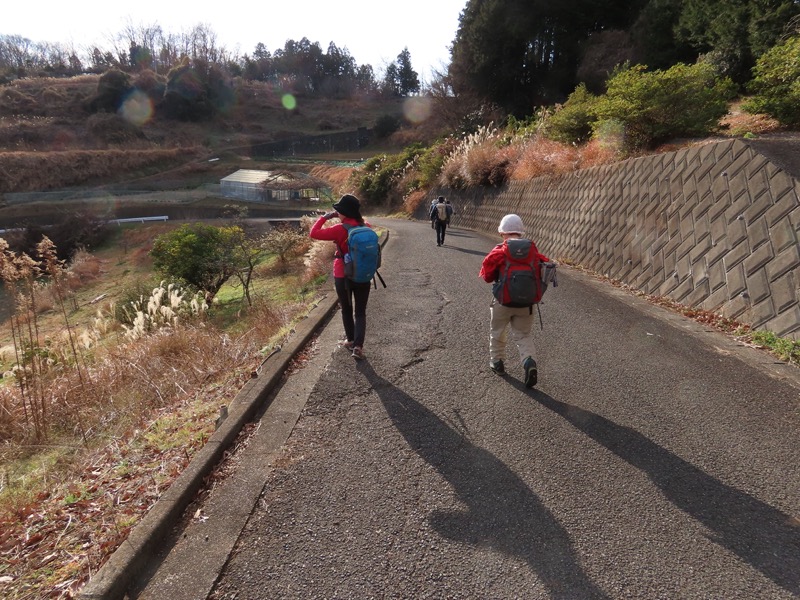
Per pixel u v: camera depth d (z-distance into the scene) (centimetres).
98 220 4000
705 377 446
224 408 389
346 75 12675
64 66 11600
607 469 313
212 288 1561
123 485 317
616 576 229
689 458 323
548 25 3016
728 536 254
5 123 7006
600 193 1003
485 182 2005
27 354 572
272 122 9725
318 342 575
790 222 523
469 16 3450
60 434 524
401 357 518
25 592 229
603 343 543
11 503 342
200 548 254
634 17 2647
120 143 7219
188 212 4859
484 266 430
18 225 4025
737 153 632
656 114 965
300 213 4641
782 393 411
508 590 222
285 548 252
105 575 225
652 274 756
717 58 1458
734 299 579
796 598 216
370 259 472
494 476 309
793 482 297
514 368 483
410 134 7294
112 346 902
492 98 3450
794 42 862
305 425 380
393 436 360
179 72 8781
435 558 242
